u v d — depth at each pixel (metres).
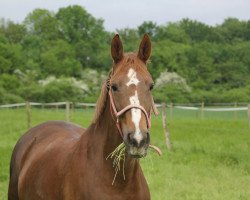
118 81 3.44
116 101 3.44
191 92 43.06
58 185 3.91
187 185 8.19
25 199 4.50
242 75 50.84
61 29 74.88
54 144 4.45
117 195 3.62
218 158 10.77
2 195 7.54
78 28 74.62
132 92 3.38
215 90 46.94
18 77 51.19
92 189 3.63
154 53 50.69
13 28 77.19
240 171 9.45
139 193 3.73
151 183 8.20
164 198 7.27
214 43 62.91
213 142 13.35
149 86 3.47
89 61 66.06
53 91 41.09
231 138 14.37
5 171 9.25
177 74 45.78
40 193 4.16
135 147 3.20
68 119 19.00
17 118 21.75
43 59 59.81
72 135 4.61
